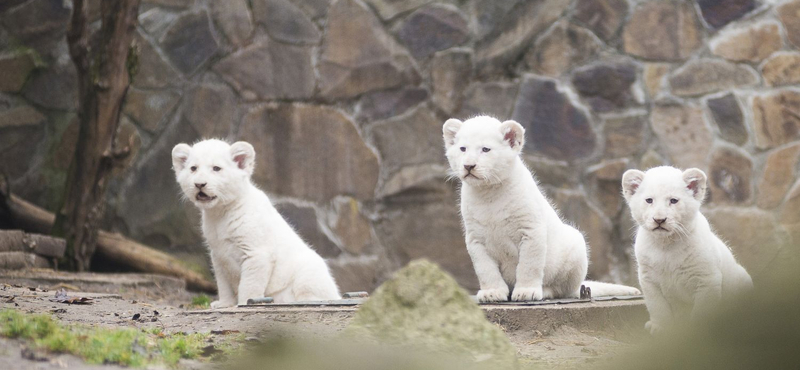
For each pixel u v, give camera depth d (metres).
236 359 4.81
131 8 12.41
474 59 13.79
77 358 4.62
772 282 2.23
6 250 11.19
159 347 5.21
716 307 2.50
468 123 8.23
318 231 13.91
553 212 8.78
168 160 14.34
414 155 13.84
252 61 14.31
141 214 14.30
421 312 4.85
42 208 14.34
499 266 8.55
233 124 14.27
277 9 14.29
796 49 13.07
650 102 13.31
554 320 7.46
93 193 12.74
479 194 8.23
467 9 13.88
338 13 14.16
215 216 9.61
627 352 3.10
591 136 13.41
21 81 14.62
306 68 14.20
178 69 14.50
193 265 13.95
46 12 14.76
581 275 8.88
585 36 13.56
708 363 2.44
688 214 7.54
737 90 13.12
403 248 13.70
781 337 2.20
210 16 14.46
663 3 13.36
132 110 14.48
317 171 14.09
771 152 12.92
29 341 4.85
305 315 7.36
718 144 13.04
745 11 13.23
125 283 11.29
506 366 4.62
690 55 13.29
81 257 12.70
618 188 13.24
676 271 7.69
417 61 13.95
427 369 4.39
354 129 14.02
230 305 9.77
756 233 12.73
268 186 14.14
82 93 12.67
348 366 4.42
